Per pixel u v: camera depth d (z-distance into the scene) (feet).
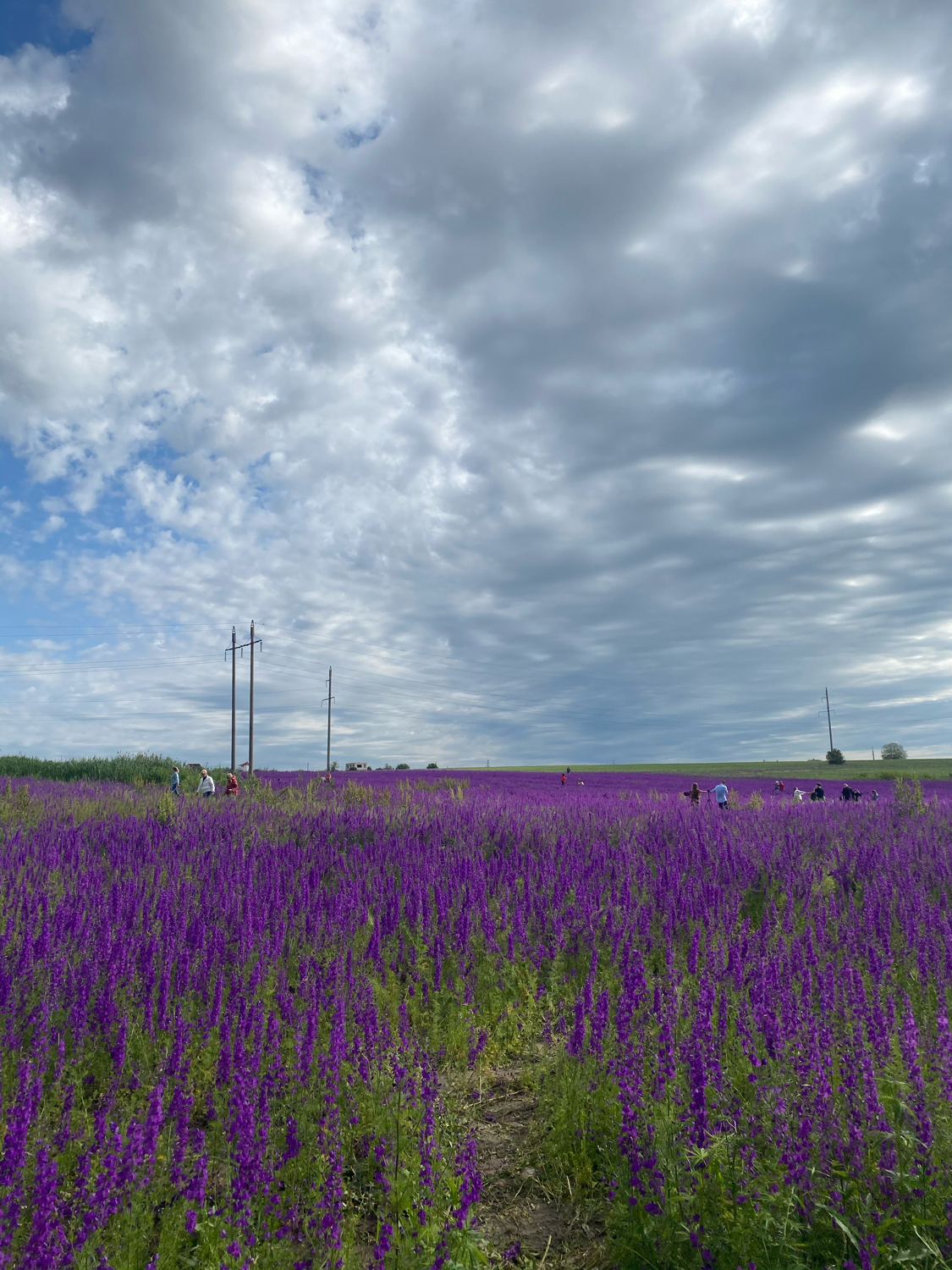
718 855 38.04
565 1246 12.36
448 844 44.73
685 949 25.00
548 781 144.15
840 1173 11.46
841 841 43.96
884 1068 14.40
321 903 27.91
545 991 22.62
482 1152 15.25
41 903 27.53
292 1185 12.80
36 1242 10.23
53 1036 17.40
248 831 48.14
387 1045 17.21
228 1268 10.68
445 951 24.04
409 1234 11.36
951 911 28.04
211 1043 17.63
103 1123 13.12
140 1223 11.66
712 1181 11.68
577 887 30.83
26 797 59.82
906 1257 9.94
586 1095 15.25
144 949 22.04
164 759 123.03
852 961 21.31
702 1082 13.15
